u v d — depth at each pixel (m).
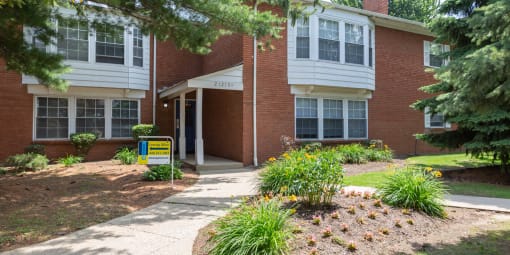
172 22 7.70
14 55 7.52
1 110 10.94
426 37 15.75
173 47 14.13
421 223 4.75
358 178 8.30
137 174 9.14
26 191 6.91
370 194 5.82
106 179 8.42
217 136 13.36
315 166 5.04
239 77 11.25
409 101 15.17
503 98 4.19
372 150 12.16
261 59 11.67
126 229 4.59
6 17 6.49
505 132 8.91
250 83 11.47
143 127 12.19
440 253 3.79
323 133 12.95
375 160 11.85
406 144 15.03
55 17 7.92
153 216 5.25
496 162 11.47
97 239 4.18
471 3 10.09
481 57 3.90
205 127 14.64
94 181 8.10
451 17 10.05
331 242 3.87
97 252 3.74
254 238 3.45
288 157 6.13
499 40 4.96
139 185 7.74
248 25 7.91
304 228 4.17
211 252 3.60
